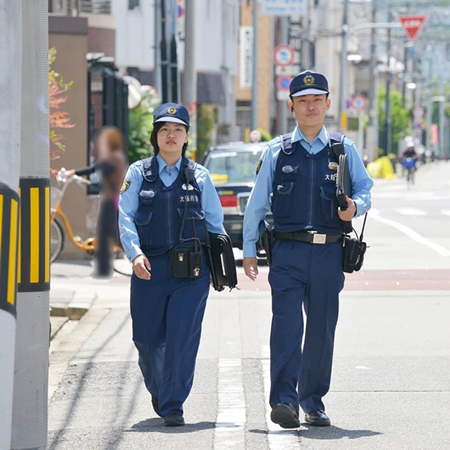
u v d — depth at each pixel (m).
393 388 27.02
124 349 33.84
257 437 22.34
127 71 121.69
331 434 22.52
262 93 188.00
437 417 24.02
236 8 156.00
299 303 22.62
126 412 25.52
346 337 34.25
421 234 72.44
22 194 19.77
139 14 121.38
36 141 19.78
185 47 79.75
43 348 20.08
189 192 23.61
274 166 22.73
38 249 19.89
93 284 49.47
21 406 19.95
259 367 30.20
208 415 24.67
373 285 47.03
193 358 23.61
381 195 125.69
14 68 15.69
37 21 19.64
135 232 23.39
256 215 23.08
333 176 22.47
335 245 22.62
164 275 23.50
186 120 23.69
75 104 58.47
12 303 15.52
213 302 42.88
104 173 51.69
